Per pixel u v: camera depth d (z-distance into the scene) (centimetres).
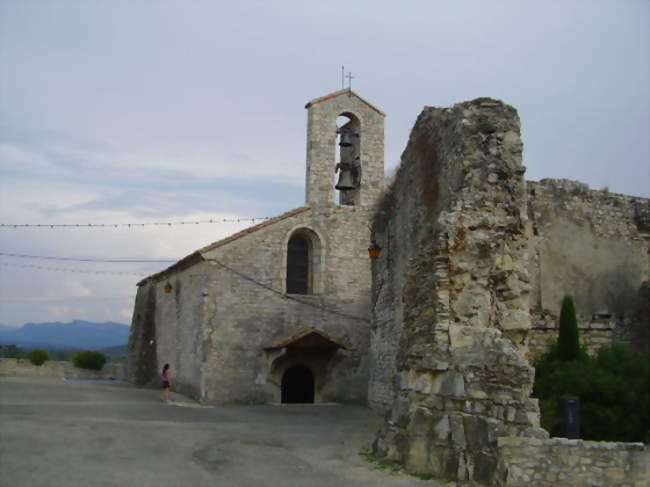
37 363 3459
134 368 3238
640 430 1140
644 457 882
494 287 1084
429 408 1020
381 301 1967
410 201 1667
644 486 875
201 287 2364
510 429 908
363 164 2614
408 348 1124
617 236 1731
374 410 1966
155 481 890
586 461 881
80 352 3625
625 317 1680
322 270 2502
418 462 1005
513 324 1073
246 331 2342
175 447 1162
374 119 2662
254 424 1595
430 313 1070
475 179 1139
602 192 1753
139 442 1188
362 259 2573
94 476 895
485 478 898
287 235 2473
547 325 1588
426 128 1530
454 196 1177
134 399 2155
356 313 2519
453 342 1030
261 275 2405
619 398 1154
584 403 1154
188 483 889
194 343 2386
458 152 1195
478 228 1105
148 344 3138
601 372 1205
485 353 977
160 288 3069
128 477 903
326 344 2308
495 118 1177
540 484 873
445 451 966
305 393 2483
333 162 2594
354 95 2655
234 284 2358
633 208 1773
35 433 1198
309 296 2466
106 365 3644
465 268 1074
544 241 1659
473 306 1059
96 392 2291
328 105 2619
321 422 1695
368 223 2583
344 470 1009
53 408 1641
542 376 1293
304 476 961
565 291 1650
